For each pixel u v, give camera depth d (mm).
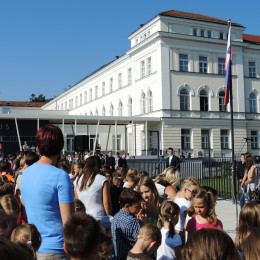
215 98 42062
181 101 40438
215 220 4719
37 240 3174
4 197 4168
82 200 5316
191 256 2115
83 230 2461
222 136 42344
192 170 19188
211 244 2098
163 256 4430
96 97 60281
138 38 45625
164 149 38562
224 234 2191
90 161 5457
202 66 41875
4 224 3246
